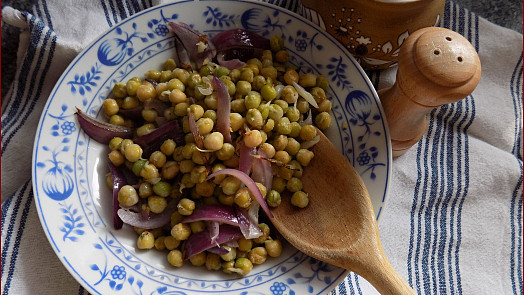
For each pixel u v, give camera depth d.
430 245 0.44
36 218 0.40
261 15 0.41
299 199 0.37
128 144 0.38
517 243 0.44
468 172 0.45
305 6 0.41
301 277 0.37
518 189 0.45
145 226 0.37
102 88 0.40
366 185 0.38
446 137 0.46
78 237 0.36
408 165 0.45
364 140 0.39
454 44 0.34
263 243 0.38
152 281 0.36
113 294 0.35
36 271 0.39
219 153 0.37
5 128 0.44
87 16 0.44
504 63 0.47
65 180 0.37
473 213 0.45
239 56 0.41
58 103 0.38
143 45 0.40
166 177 0.38
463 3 0.49
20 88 0.46
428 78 0.34
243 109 0.38
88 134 0.39
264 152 0.37
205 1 0.40
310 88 0.40
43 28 0.43
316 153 0.39
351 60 0.40
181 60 0.41
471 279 0.44
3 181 0.43
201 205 0.38
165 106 0.40
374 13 0.38
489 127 0.46
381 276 0.34
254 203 0.37
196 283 0.36
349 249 0.35
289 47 0.41
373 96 0.39
